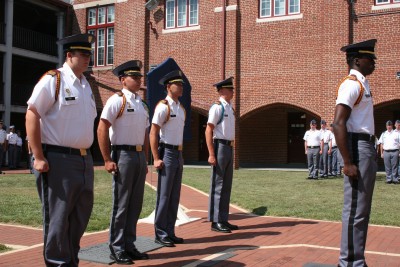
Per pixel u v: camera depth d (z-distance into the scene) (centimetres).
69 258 432
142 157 567
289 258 561
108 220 795
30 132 412
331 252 591
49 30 2734
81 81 452
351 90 451
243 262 543
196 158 2594
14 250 592
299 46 1972
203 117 2594
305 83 1958
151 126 641
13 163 2125
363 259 456
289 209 927
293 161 2445
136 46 2281
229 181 743
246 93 2056
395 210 916
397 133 1505
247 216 871
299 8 1988
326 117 1902
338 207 952
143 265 533
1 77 2381
